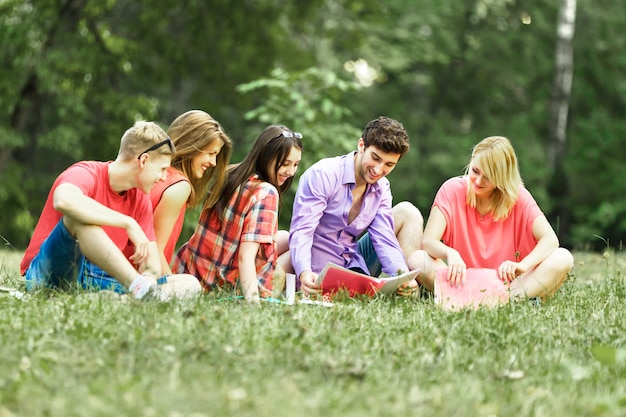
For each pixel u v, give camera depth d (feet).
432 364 13.48
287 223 60.03
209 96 81.35
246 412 10.52
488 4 95.50
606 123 94.12
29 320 14.60
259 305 17.97
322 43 88.28
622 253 36.17
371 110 92.27
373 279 20.02
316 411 10.65
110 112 74.38
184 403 10.66
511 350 14.65
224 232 20.49
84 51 70.08
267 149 20.58
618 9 94.79
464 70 96.12
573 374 13.19
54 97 77.25
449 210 22.20
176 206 19.85
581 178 95.76
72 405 10.54
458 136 93.76
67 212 17.37
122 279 17.34
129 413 10.28
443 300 20.40
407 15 90.79
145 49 77.66
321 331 14.94
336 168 22.24
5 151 71.82
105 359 12.47
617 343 15.80
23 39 68.69
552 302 20.40
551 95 97.55
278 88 52.11
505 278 20.77
